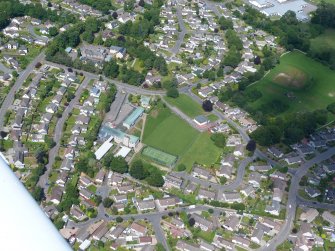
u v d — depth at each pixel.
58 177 192.00
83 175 195.00
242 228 177.88
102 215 177.62
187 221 177.00
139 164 196.12
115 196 184.88
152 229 172.75
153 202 183.50
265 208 187.38
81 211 177.00
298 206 191.62
